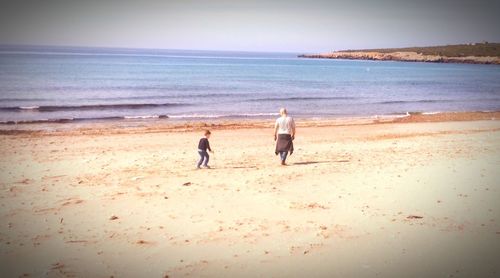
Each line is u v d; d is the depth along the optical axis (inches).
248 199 310.3
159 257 210.4
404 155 503.2
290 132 437.7
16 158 484.1
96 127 816.9
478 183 350.0
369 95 1670.8
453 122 956.0
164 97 1412.4
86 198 311.9
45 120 881.5
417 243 226.8
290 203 300.2
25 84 1673.2
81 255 212.4
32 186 347.3
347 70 4301.2
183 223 258.7
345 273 193.0
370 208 287.3
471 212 275.9
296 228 250.4
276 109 1190.3
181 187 345.4
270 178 379.6
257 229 248.7
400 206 290.8
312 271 195.2
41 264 201.9
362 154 520.1
